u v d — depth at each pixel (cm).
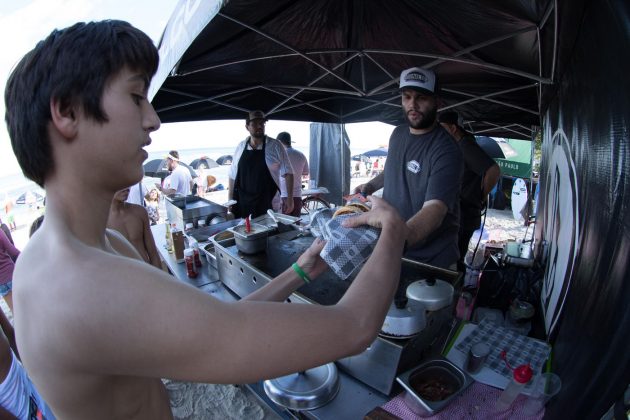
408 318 102
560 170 166
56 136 38
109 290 34
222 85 311
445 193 154
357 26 237
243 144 358
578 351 95
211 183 870
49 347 36
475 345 114
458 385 104
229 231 191
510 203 789
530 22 168
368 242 66
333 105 438
